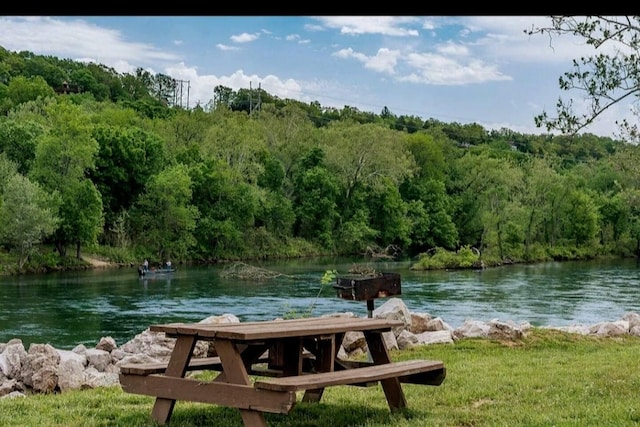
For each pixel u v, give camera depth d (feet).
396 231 278.67
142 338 41.91
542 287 144.87
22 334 85.66
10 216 171.94
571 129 33.96
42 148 191.83
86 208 192.95
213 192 241.14
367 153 278.46
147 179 226.17
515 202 265.95
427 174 318.65
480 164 309.83
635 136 36.86
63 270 184.03
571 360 39.11
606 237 293.02
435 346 44.34
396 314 47.70
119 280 157.28
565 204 276.82
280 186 265.13
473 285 148.36
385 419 24.08
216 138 267.18
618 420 23.71
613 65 33.27
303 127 307.17
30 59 471.21
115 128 231.50
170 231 223.71
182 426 22.30
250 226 250.37
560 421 23.50
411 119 515.09
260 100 464.65
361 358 39.70
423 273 183.32
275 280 159.22
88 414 24.86
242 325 23.09
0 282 150.00
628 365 36.63
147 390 22.15
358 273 46.85
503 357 40.34
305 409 25.59
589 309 107.86
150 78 598.34
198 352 37.01
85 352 38.86
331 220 271.49
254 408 19.83
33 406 26.11
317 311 103.91
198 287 142.61
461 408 26.32
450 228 292.81
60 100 336.90
